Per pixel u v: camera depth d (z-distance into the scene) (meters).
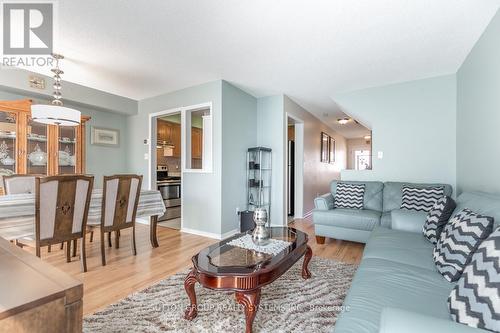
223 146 3.54
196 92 3.77
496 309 0.81
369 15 2.02
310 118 5.57
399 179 3.57
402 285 1.25
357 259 2.67
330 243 3.29
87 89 3.87
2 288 0.56
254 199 4.07
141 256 2.73
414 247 1.81
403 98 3.55
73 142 3.81
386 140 3.67
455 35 2.32
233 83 3.67
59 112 2.51
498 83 2.01
